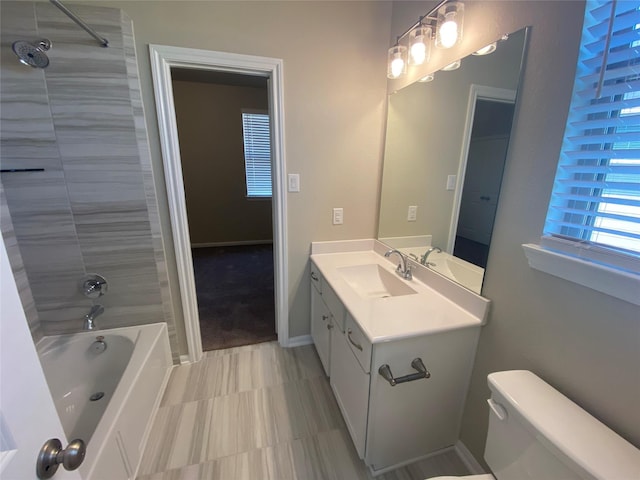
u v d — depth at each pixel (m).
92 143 1.44
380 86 1.80
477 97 1.13
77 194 1.49
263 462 1.29
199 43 1.47
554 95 0.83
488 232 1.10
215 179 4.52
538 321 0.92
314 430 1.44
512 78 0.96
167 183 1.61
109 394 1.55
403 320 1.12
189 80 3.96
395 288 1.59
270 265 3.90
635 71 0.68
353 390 1.27
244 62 1.54
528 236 0.94
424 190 1.49
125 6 1.37
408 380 1.05
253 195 4.79
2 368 0.40
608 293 0.72
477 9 1.10
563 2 0.78
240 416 1.52
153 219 1.62
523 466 0.78
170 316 1.80
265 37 1.55
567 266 0.80
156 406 1.56
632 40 0.68
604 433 0.71
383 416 1.15
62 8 1.02
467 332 1.15
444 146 1.33
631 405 0.69
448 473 1.24
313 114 1.72
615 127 0.74
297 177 1.80
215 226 4.71
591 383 0.77
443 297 1.34
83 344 1.63
